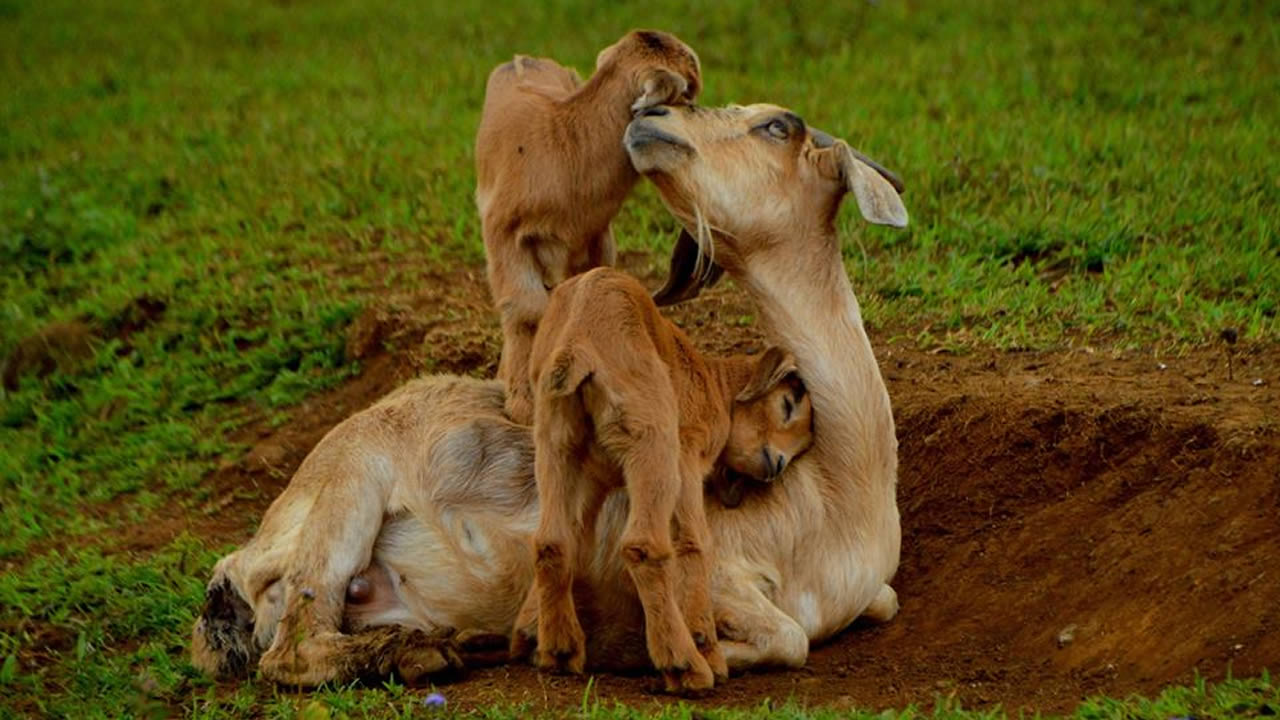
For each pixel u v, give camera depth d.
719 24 35.41
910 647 15.31
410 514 15.26
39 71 38.62
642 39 17.30
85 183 30.36
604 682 14.05
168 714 14.71
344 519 15.04
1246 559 14.44
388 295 23.36
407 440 15.35
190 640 16.61
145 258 26.78
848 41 33.25
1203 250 21.83
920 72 31.02
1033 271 21.98
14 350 24.97
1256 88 28.50
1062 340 19.45
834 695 13.91
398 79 34.25
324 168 28.47
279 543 15.27
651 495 13.38
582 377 13.33
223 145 30.95
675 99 15.79
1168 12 33.91
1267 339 18.62
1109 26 33.19
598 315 13.58
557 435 13.67
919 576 16.53
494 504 15.06
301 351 23.14
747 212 15.29
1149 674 13.84
